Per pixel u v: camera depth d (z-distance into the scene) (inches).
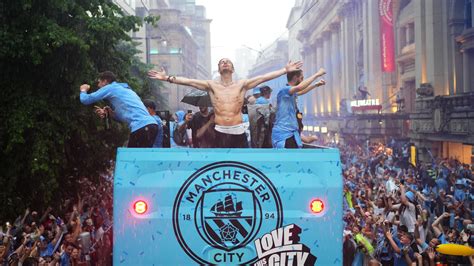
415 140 1446.9
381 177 869.2
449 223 573.9
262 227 215.6
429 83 1445.6
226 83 254.5
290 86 268.4
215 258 214.2
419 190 758.5
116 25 559.8
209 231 214.4
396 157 1283.2
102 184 800.3
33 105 519.8
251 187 216.5
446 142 1337.4
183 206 214.7
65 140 568.1
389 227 422.6
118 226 213.3
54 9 519.5
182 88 2827.3
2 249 375.9
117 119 283.9
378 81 2079.2
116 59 646.5
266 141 281.4
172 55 3174.2
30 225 470.9
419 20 1518.2
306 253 216.1
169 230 213.8
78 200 631.8
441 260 375.6
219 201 215.5
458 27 1397.6
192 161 216.1
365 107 1867.6
